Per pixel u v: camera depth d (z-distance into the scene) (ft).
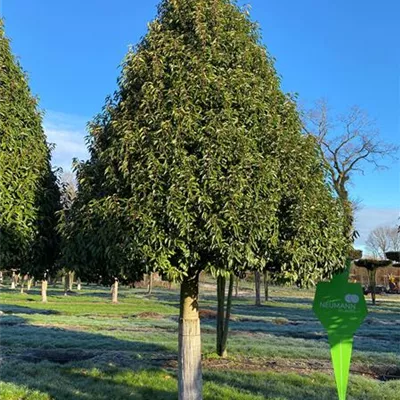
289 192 16.92
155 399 23.58
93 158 18.52
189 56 16.94
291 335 49.60
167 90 16.56
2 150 18.79
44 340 39.27
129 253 15.42
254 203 15.56
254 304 101.60
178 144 15.70
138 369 29.37
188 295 18.54
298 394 24.64
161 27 18.11
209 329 52.08
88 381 26.30
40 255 19.77
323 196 17.84
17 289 143.74
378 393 25.26
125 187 16.55
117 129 16.92
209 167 15.37
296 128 18.40
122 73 17.83
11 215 18.61
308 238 16.66
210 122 15.98
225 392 24.53
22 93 20.03
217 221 14.99
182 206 15.15
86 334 43.88
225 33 17.69
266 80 18.04
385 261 110.52
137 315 69.05
